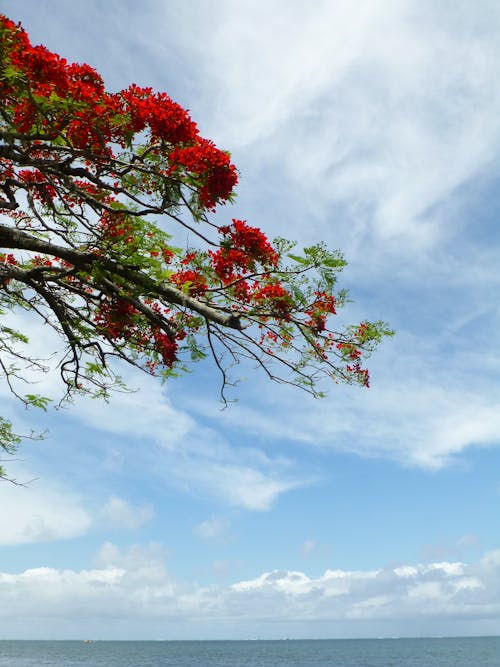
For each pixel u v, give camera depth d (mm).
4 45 5816
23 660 76625
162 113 6473
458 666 59531
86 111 6371
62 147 6602
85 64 6598
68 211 8156
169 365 8594
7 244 7160
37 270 7926
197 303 7246
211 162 6570
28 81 5965
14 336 9469
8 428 9633
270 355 8258
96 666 63250
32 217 8609
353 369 8320
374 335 8188
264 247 7211
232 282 7684
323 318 7699
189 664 68750
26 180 8414
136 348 8914
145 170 6754
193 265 7816
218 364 8320
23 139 6496
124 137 6691
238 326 7270
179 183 6809
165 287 7266
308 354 8320
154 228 7574
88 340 8844
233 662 74250
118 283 7535
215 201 6812
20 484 9477
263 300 7562
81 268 7344
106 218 7781
